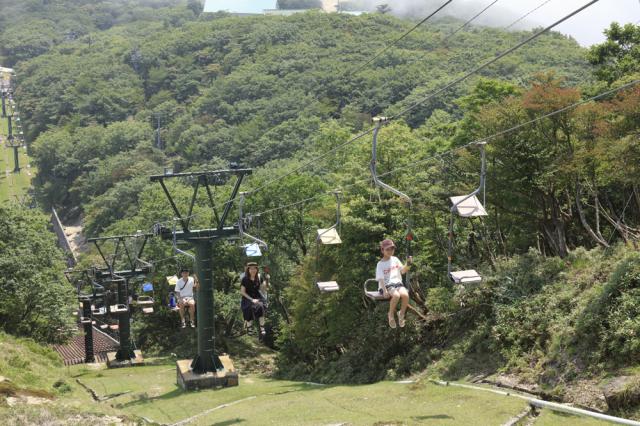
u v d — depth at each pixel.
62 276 53.44
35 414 17.20
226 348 53.84
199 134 136.50
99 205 122.56
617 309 18.86
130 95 188.62
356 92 127.00
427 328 29.72
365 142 36.53
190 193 60.75
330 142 55.59
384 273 14.59
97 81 198.62
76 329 54.97
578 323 19.56
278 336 47.44
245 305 19.83
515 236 36.31
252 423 16.94
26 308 49.12
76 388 28.19
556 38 116.81
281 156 106.00
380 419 15.70
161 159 140.00
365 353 32.62
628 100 24.83
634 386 15.51
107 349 66.12
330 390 21.41
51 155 167.12
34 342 43.34
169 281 29.50
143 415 21.64
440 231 32.59
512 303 24.31
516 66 96.56
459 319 27.36
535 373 19.86
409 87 114.19
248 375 44.66
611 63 42.00
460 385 19.83
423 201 31.58
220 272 54.28
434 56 124.25
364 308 36.16
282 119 128.12
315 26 183.25
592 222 36.00
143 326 58.31
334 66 145.00
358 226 30.92
